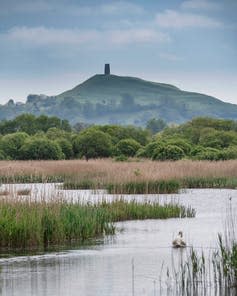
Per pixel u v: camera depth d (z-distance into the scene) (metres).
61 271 44.88
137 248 52.59
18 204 56.75
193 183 111.69
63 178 120.31
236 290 38.84
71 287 40.75
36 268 45.84
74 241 55.97
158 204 74.38
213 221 68.62
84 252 51.03
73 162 137.38
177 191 101.38
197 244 53.78
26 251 51.53
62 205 59.81
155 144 173.50
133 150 188.50
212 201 90.19
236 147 171.00
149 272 44.19
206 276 42.06
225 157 154.62
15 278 43.06
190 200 91.31
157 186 100.31
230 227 63.47
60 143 190.12
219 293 38.25
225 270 40.25
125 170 112.69
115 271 44.69
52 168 122.81
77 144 192.12
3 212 53.88
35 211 55.16
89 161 146.38
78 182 107.88
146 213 71.69
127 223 67.50
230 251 42.94
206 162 127.62
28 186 108.12
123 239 56.97
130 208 71.44
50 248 52.75
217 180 113.00
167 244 54.25
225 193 101.38
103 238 57.59
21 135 188.00
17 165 128.25
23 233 52.97
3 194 68.38
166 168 113.12
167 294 38.66
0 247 52.56
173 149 155.50
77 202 67.94
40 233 53.78
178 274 42.94
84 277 43.06
